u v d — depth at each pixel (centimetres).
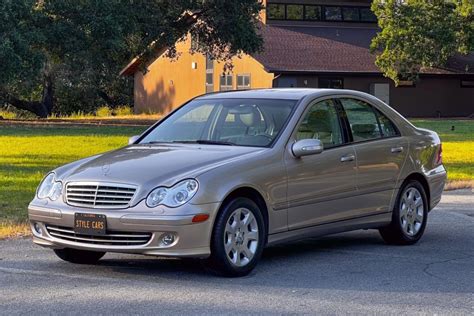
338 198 1259
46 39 5191
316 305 970
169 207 1044
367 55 7262
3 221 1591
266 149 1170
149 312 930
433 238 1479
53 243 1121
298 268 1192
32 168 2728
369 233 1536
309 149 1180
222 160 1119
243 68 7119
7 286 1062
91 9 5347
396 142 1383
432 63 6819
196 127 1286
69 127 5647
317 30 7606
